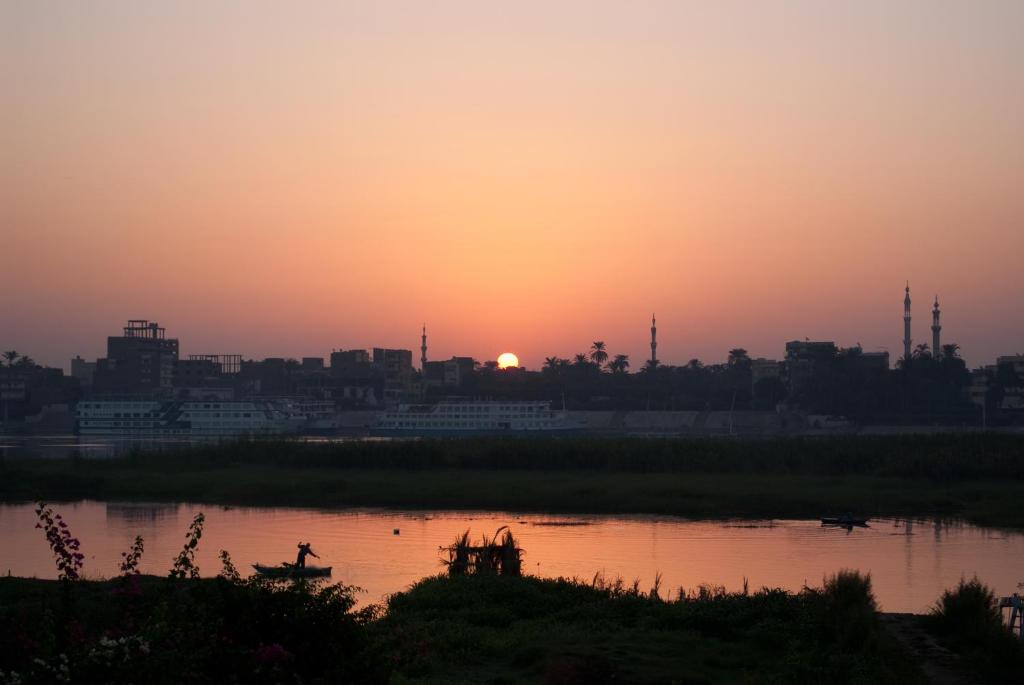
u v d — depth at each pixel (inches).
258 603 773.3
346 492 4062.5
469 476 4559.5
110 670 662.5
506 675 1031.6
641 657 1088.2
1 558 2479.1
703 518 3452.3
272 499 3944.4
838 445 4960.6
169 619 725.9
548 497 3897.6
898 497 3818.9
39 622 800.3
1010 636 1153.4
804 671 1011.9
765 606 1295.5
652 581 2177.7
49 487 4205.2
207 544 2780.5
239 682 703.1
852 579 1285.7
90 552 2598.4
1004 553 2672.2
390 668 793.6
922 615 1360.7
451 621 1304.1
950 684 1037.2
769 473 4591.5
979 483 4170.8
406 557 2534.5
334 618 784.9
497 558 1699.1
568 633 1216.8
